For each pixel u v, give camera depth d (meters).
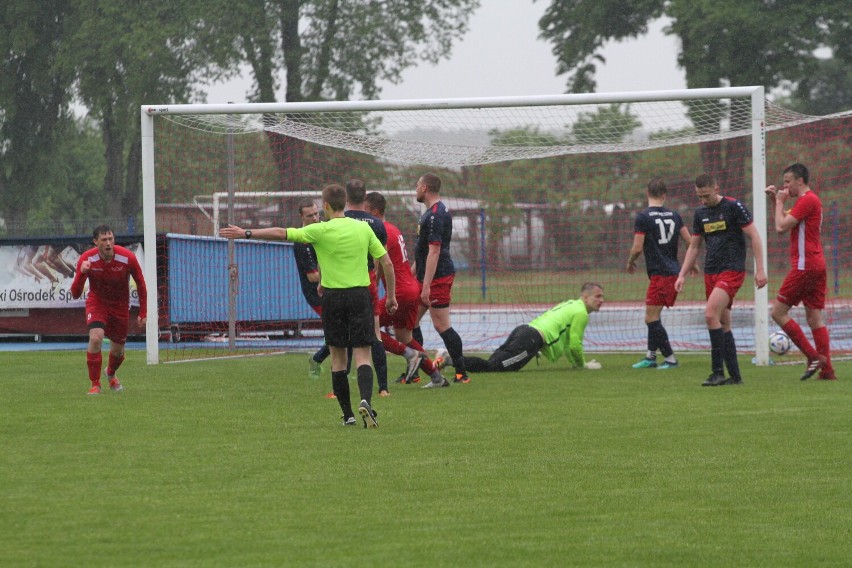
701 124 60.53
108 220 88.56
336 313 29.47
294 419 31.31
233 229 29.11
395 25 134.75
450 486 22.09
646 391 37.16
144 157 48.28
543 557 17.03
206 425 30.20
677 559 16.92
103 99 138.12
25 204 153.62
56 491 21.75
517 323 70.25
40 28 143.50
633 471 23.42
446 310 40.62
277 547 17.62
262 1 131.12
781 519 19.36
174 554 17.25
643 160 100.50
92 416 32.00
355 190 37.09
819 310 39.81
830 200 68.88
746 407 32.78
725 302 38.50
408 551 17.38
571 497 21.08
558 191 98.12
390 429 29.31
